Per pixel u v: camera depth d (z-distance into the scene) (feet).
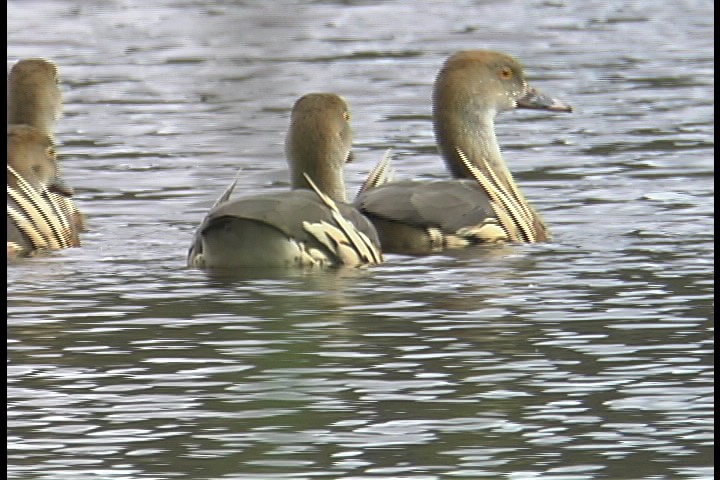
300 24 112.78
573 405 38.01
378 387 39.37
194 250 52.54
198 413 37.58
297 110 58.29
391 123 81.35
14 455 34.99
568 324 44.91
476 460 34.63
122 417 37.29
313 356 41.93
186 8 120.06
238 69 96.84
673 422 36.81
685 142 74.54
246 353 42.27
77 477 33.78
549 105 63.26
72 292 49.08
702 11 115.65
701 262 52.60
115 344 43.19
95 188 67.36
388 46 103.71
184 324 45.11
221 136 78.74
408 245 55.47
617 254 54.24
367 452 35.12
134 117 83.41
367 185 59.72
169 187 67.62
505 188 60.70
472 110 62.34
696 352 42.04
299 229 51.55
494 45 103.40
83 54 101.81
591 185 66.18
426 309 46.75
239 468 34.27
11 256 55.01
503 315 45.93
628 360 41.45
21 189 56.65
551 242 56.85
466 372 40.52
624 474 33.83
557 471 34.01
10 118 65.51
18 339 43.68
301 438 35.91
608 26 110.11
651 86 89.15
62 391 39.17
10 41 105.81
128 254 55.16
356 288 49.37
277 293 48.75
